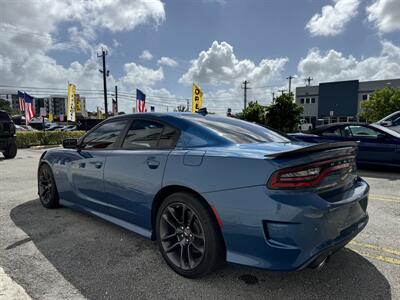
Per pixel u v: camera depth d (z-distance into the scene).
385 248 2.98
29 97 20.00
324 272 2.51
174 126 2.80
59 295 2.17
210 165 2.29
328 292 2.22
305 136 8.08
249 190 2.06
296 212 1.92
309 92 46.84
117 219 3.15
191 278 2.41
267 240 2.01
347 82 43.00
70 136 19.69
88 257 2.78
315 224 1.95
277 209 1.95
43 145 18.06
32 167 8.70
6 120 10.95
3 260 2.71
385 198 4.87
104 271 2.53
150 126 2.99
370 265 2.63
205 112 3.50
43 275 2.45
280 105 23.16
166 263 2.68
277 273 2.50
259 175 2.04
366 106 35.03
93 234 3.34
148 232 2.79
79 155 3.62
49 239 3.20
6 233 3.36
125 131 3.22
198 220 2.34
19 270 2.53
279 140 3.04
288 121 22.95
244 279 2.41
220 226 2.20
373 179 6.50
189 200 2.38
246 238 2.09
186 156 2.47
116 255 2.83
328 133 7.96
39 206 4.46
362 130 7.53
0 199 4.88
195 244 2.41
